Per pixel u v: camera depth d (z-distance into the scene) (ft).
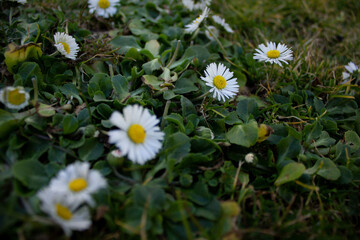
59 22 0.66
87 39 0.66
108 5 0.73
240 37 0.83
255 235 0.46
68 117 0.49
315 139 0.59
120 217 0.44
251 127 0.54
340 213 0.51
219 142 0.53
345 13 0.96
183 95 0.62
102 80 0.58
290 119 0.63
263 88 0.70
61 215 0.39
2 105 0.50
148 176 0.49
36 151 0.48
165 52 0.64
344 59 0.80
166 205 0.45
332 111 0.65
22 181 0.43
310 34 0.88
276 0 0.98
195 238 0.44
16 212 0.41
